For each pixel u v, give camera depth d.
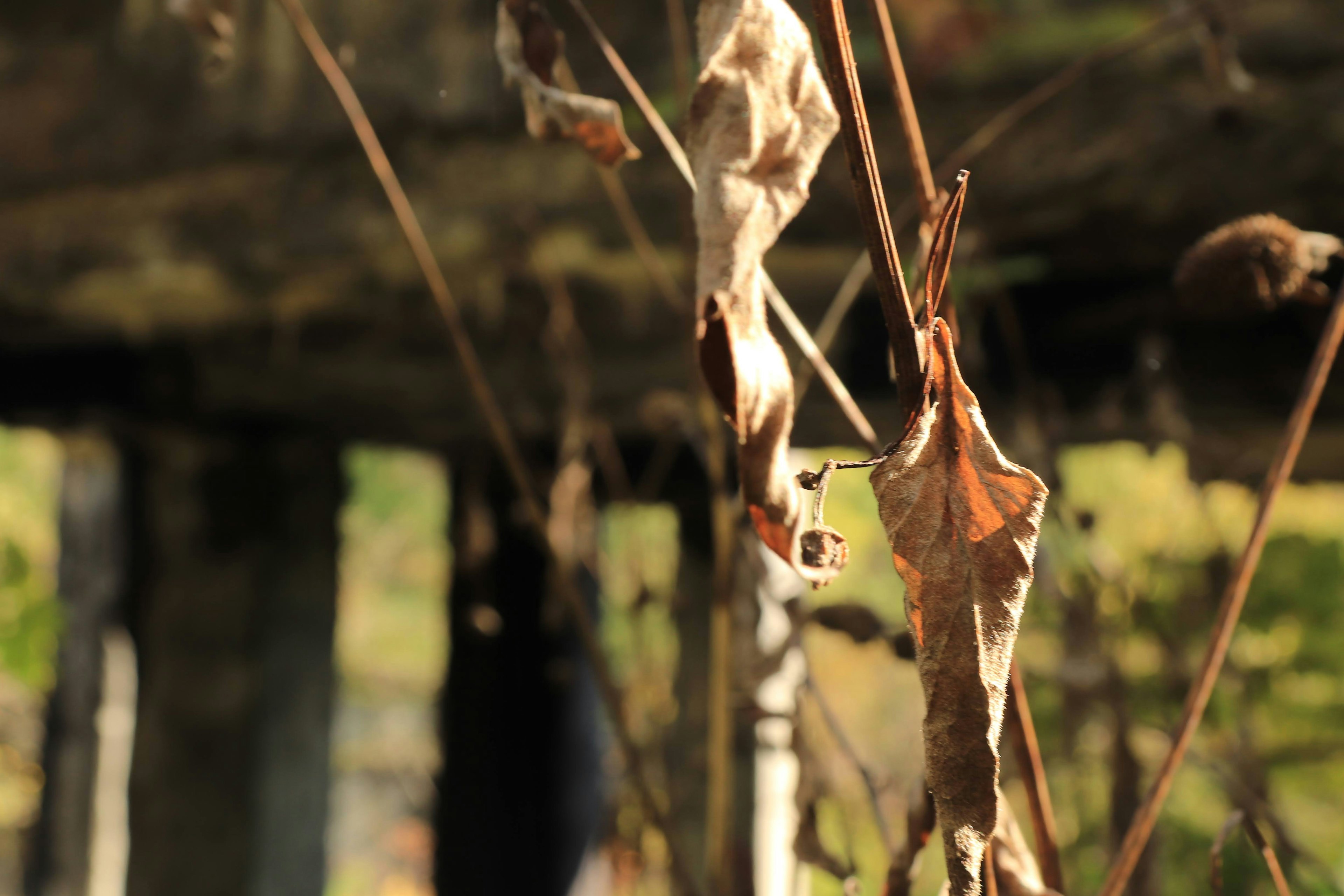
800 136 0.43
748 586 0.70
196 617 2.28
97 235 1.75
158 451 2.26
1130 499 2.11
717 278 0.42
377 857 7.77
